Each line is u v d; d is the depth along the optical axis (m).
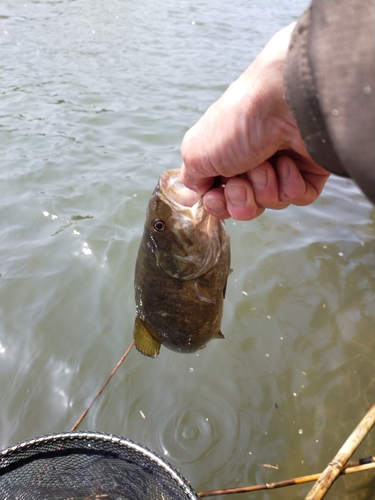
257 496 0.50
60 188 0.97
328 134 0.14
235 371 0.64
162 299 0.36
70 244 0.81
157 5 2.96
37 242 0.81
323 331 0.69
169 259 0.34
